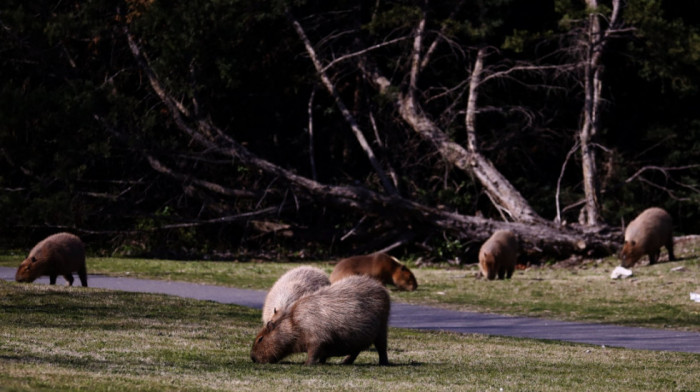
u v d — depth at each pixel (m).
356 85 78.38
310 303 18.08
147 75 66.81
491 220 63.94
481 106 77.31
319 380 15.59
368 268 41.34
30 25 62.28
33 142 62.69
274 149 78.81
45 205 58.22
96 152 60.00
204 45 63.38
